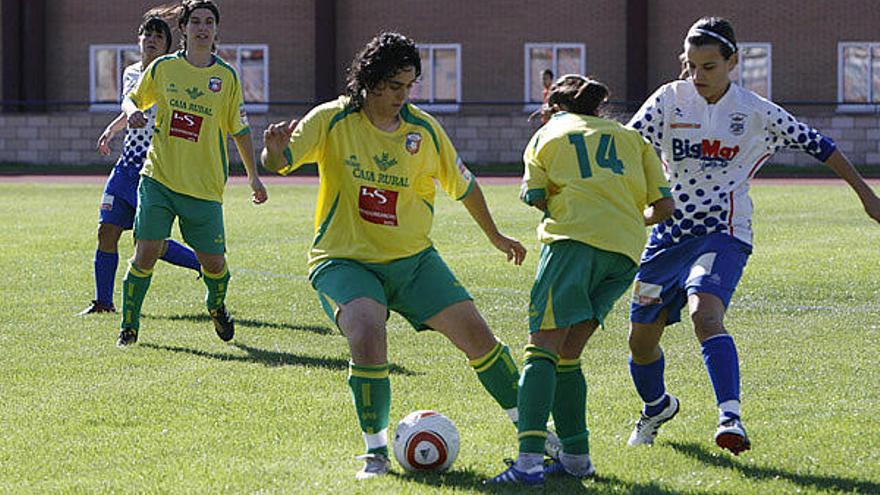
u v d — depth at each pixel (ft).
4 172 331.16
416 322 58.85
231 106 90.12
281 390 74.28
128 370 80.38
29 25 371.15
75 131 360.07
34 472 56.54
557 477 56.70
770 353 85.87
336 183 58.13
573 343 56.54
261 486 54.08
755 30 358.84
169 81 88.89
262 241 156.56
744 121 59.31
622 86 365.61
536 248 148.77
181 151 88.69
